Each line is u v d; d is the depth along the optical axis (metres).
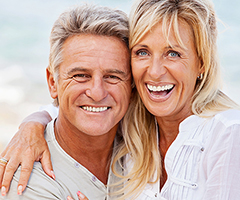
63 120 2.12
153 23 1.89
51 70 2.15
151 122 2.28
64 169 2.10
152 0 1.92
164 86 2.00
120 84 2.04
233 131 1.85
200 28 1.93
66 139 2.13
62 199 2.01
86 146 2.12
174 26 1.88
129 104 2.29
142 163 2.18
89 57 1.94
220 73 2.12
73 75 1.97
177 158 2.03
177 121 2.13
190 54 1.96
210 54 2.01
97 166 2.21
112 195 2.17
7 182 1.94
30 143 2.10
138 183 2.14
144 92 2.05
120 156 2.25
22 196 1.95
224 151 1.83
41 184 1.99
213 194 1.79
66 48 1.99
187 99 2.09
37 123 2.30
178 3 1.90
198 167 1.96
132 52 2.02
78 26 1.96
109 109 2.05
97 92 1.94
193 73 2.01
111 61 1.97
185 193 1.95
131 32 2.00
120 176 2.19
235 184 1.74
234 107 2.06
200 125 2.03
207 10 1.95
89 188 2.12
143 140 2.25
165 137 2.23
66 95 2.00
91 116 2.02
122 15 2.11
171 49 1.92
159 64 1.95
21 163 2.00
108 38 1.98
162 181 2.18
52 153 2.14
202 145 1.97
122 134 2.32
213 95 2.11
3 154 2.05
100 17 1.98
